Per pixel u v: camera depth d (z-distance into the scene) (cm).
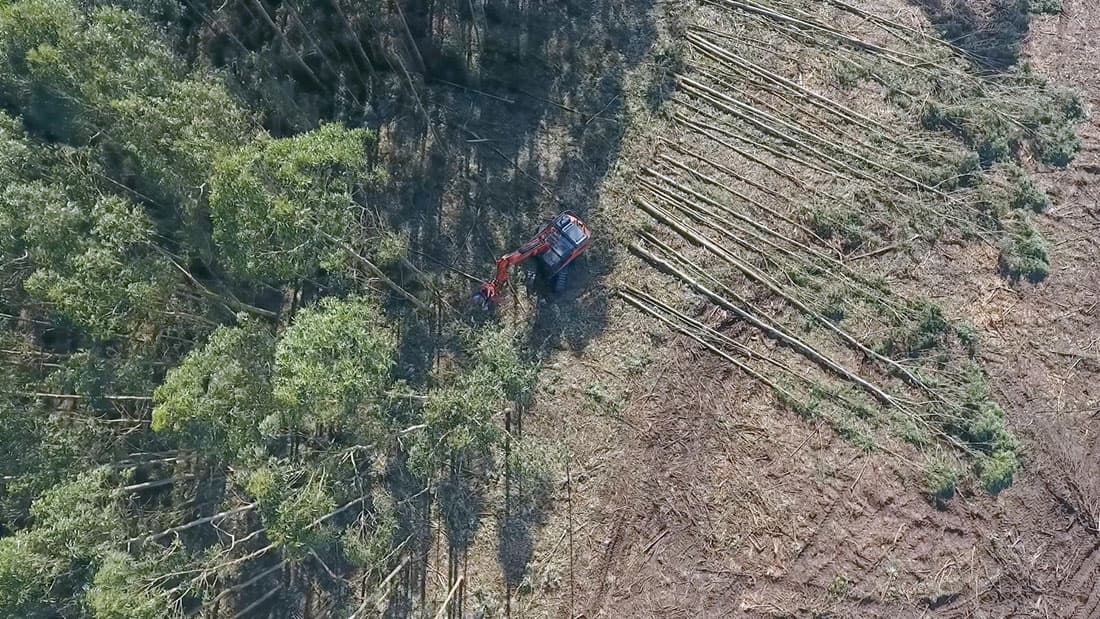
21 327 2209
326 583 2267
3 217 1716
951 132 2819
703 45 2955
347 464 2250
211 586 2056
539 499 2325
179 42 2641
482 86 2848
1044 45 2967
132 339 2131
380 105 2797
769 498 2319
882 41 2988
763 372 2467
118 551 1738
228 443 1753
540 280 2558
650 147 2788
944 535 2305
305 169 1780
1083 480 2367
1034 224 2675
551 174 2730
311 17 2812
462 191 2692
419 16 2908
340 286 2494
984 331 2520
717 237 2653
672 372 2459
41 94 1952
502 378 2133
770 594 2239
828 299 2555
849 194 2716
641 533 2286
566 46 2922
